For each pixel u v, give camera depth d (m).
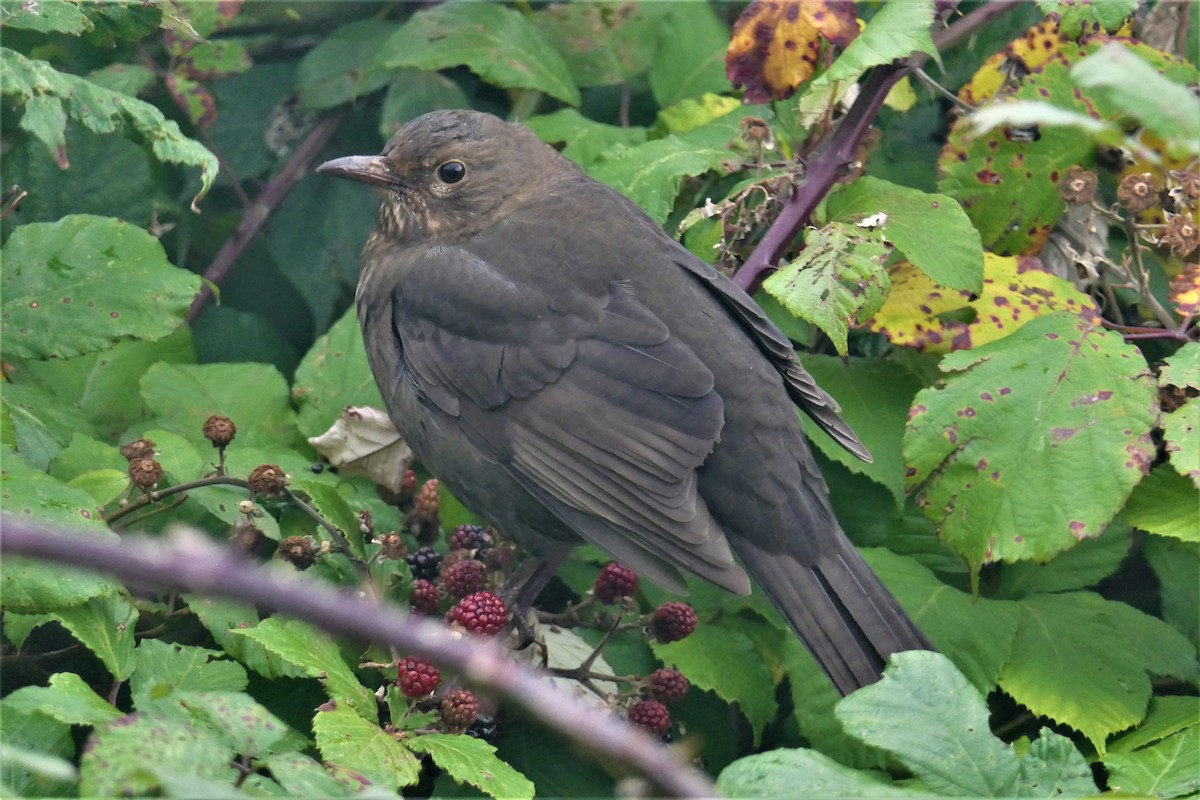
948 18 8.98
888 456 8.09
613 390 7.36
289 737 6.14
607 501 7.25
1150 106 3.07
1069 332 7.40
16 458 6.38
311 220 9.98
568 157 9.08
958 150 8.41
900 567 7.73
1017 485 7.07
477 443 7.63
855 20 8.32
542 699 3.13
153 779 3.74
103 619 6.05
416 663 6.18
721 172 8.34
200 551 2.73
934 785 5.23
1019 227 8.43
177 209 9.79
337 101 9.90
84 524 6.13
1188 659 7.40
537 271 7.73
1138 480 6.93
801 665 7.35
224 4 9.58
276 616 6.45
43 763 3.75
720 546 6.94
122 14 7.55
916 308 7.96
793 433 7.33
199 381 8.44
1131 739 6.94
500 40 9.30
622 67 9.75
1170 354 8.47
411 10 10.20
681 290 7.62
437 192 8.25
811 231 7.38
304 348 10.21
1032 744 5.33
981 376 7.29
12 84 6.56
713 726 7.92
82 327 7.14
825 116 8.14
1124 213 8.35
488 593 6.58
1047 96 8.23
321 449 8.11
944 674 5.48
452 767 5.66
